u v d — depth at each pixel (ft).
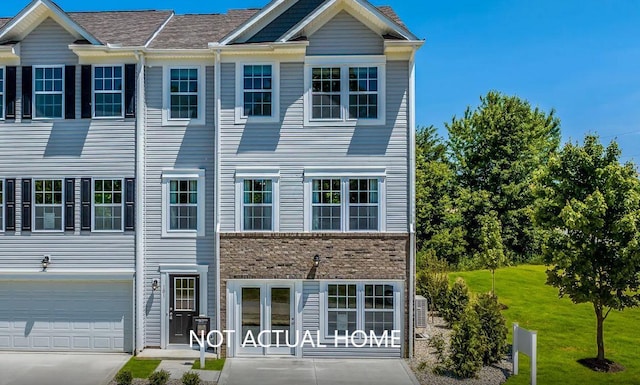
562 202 43.68
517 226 110.32
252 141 47.14
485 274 88.17
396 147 46.83
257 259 46.55
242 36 48.03
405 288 46.34
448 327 57.21
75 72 48.26
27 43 48.32
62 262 48.08
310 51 47.01
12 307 48.62
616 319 60.08
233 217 47.11
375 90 47.01
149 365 43.91
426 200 118.11
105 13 58.54
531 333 38.91
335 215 46.88
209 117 48.52
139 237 47.75
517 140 114.83
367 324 46.57
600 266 42.60
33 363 44.62
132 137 48.06
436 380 40.27
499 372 42.09
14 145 48.29
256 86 47.37
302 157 47.06
